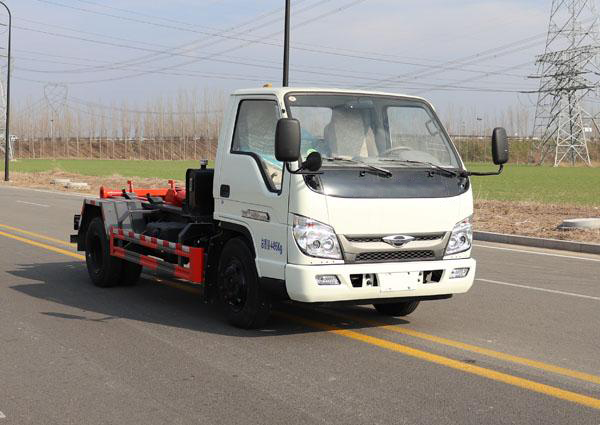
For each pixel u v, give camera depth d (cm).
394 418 457
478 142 11950
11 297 858
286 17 2434
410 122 705
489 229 1655
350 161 655
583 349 636
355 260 633
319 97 674
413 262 648
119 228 897
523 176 5944
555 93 9875
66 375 548
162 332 687
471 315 777
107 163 9062
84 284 950
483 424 448
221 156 729
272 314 768
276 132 593
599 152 11762
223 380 536
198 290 916
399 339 665
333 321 737
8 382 531
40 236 1453
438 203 661
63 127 14000
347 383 530
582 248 1370
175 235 815
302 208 618
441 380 539
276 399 493
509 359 600
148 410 471
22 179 4144
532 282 1006
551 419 458
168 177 4688
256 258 668
